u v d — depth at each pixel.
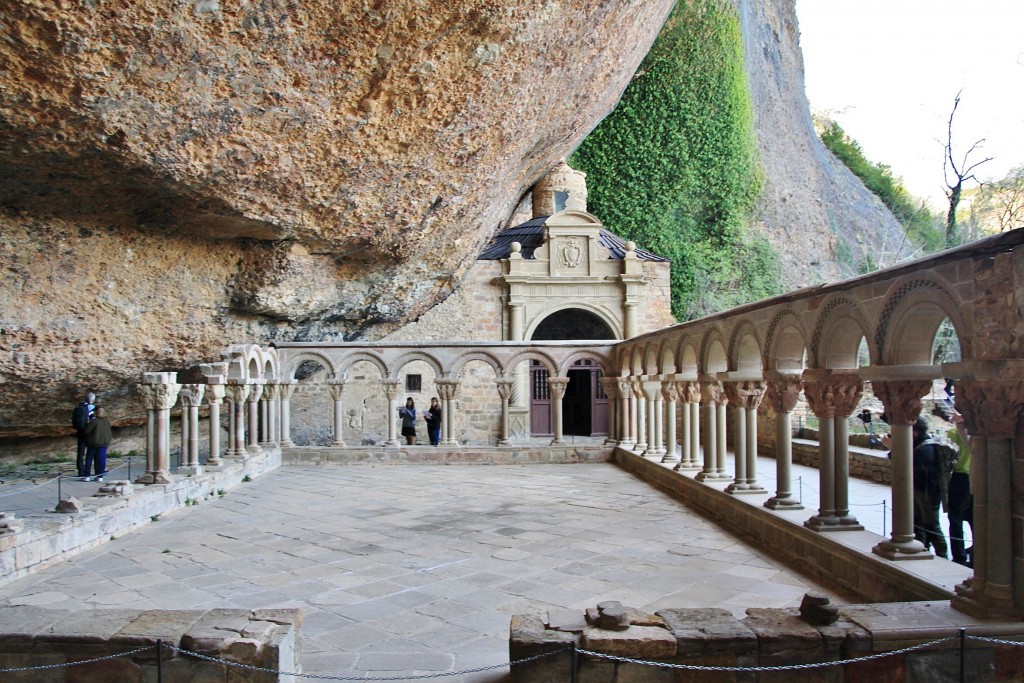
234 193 9.87
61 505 7.64
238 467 12.77
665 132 31.38
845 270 32.97
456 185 12.40
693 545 7.67
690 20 30.75
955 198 23.94
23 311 10.19
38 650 3.73
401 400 23.28
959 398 4.45
